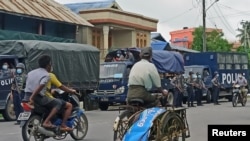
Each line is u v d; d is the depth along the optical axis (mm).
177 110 10055
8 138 13109
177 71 28766
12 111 18984
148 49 9977
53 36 34531
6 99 18812
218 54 32594
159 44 45094
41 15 31906
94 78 24031
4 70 18828
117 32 43062
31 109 11336
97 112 23625
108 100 24781
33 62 20109
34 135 11312
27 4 32469
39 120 11406
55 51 21359
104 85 24969
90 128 15617
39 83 11180
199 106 27562
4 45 20203
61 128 11547
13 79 17453
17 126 16594
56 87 12242
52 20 32688
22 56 19906
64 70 21844
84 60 23328
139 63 9938
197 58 33312
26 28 32250
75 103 12258
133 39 42844
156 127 9203
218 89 30062
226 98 35344
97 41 40906
